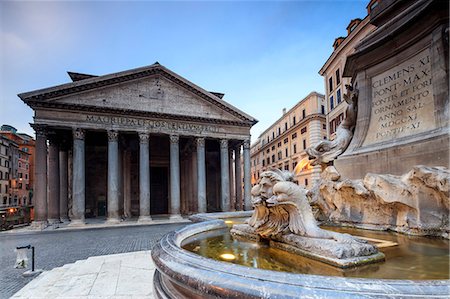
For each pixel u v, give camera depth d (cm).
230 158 3519
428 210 363
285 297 146
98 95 2445
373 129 505
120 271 658
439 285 142
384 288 142
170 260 234
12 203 4728
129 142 3156
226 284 170
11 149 4741
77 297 484
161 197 3503
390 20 489
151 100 2645
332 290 145
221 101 2906
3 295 661
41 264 994
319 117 3972
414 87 438
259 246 333
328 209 514
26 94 2156
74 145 2308
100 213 3247
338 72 3023
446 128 377
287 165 4825
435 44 405
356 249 241
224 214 739
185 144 3447
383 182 403
